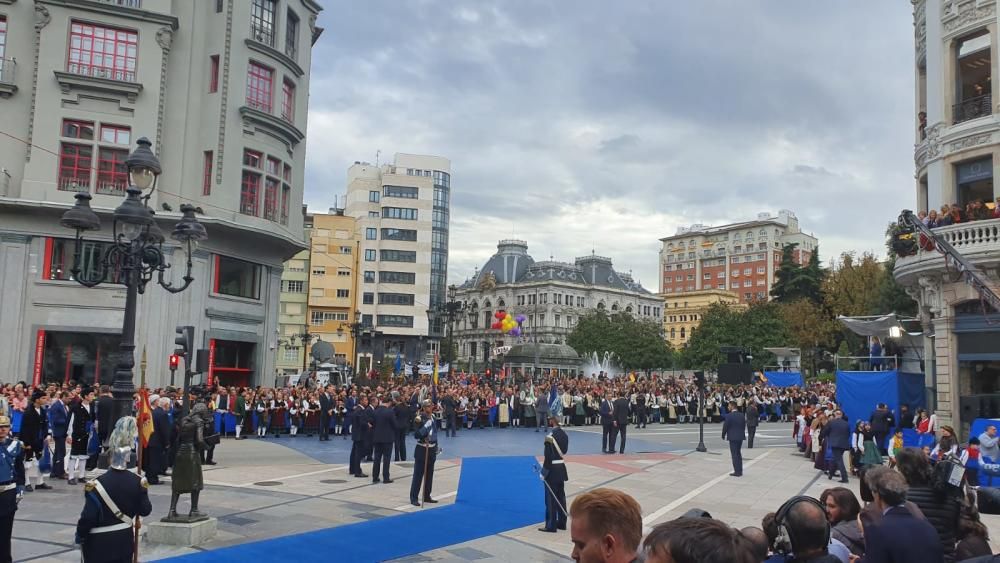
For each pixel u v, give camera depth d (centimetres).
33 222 2819
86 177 2920
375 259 9869
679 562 247
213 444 1658
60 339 2831
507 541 1086
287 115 3453
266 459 1972
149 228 1307
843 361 5662
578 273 12812
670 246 15025
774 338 6581
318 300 8350
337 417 2664
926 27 2500
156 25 3048
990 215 2133
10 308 2767
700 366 6938
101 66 2975
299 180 3556
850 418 2431
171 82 3103
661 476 1827
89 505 639
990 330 2153
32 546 968
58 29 2914
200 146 3138
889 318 2691
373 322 9706
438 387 3016
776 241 13538
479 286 13200
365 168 10581
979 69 2319
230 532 1076
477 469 1831
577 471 1873
